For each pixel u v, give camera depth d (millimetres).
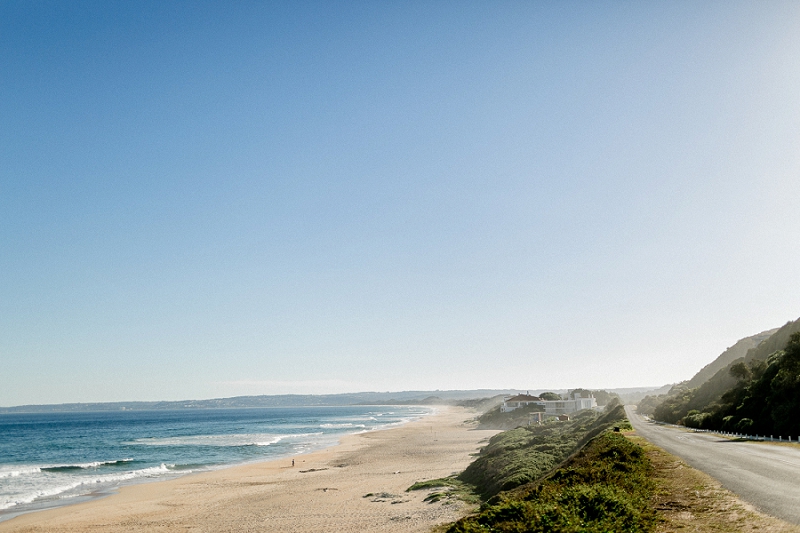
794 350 48781
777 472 21531
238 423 199375
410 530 27391
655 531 13797
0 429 176000
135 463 73562
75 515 39125
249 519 35625
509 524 14609
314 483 51062
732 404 56625
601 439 32500
